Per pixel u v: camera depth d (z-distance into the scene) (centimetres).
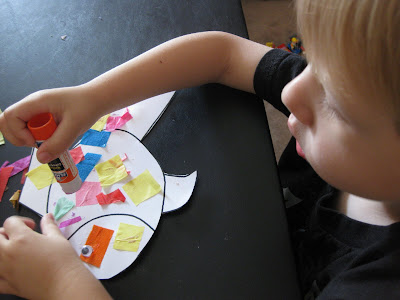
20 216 55
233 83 66
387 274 40
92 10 77
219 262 49
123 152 60
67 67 70
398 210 47
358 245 50
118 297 47
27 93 67
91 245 51
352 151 35
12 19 76
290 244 50
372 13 25
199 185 56
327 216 54
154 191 56
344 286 43
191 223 53
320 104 36
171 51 63
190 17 76
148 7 77
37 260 46
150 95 64
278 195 54
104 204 55
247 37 74
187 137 61
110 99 61
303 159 74
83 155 59
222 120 62
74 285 45
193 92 66
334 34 28
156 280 49
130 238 52
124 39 73
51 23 75
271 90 62
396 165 33
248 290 47
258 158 58
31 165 59
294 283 48
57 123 58
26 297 47
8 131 55
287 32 161
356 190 39
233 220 53
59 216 54
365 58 27
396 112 28
